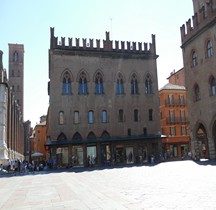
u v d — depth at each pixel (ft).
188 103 161.58
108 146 168.25
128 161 169.48
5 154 150.61
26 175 116.16
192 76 157.48
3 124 153.48
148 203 36.27
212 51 139.33
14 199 48.21
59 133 162.40
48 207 38.04
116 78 179.01
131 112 177.68
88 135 167.02
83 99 169.99
